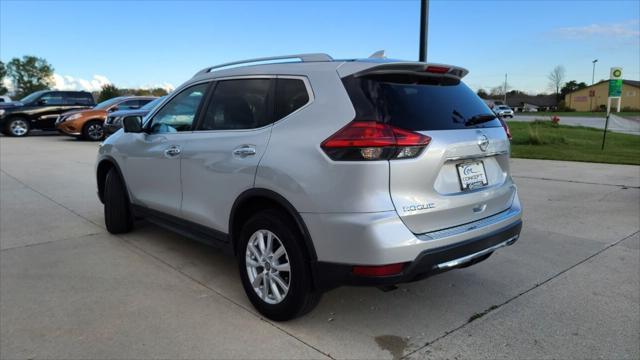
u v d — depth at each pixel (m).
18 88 97.56
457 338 3.12
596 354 2.93
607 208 6.68
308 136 2.95
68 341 3.03
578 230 5.61
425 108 3.03
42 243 4.99
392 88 2.98
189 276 4.12
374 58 3.26
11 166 10.37
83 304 3.55
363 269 2.74
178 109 4.24
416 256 2.77
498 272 4.28
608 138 20.31
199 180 3.81
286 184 3.00
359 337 3.12
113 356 2.86
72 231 5.43
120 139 5.00
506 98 105.56
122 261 4.47
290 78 3.26
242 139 3.41
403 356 2.90
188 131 4.04
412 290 3.87
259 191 3.20
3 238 5.16
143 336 3.09
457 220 3.07
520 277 4.16
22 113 18.39
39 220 5.90
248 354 2.89
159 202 4.41
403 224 2.77
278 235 3.13
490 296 3.76
